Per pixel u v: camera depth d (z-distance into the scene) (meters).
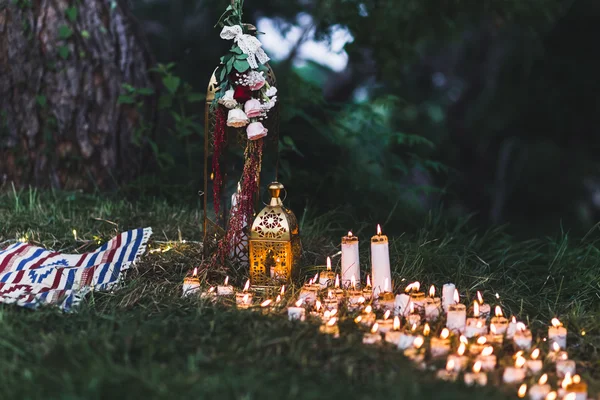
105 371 2.41
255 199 3.28
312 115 4.46
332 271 3.29
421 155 6.70
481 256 3.63
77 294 2.97
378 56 4.65
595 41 6.64
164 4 7.07
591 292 3.30
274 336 2.65
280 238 3.11
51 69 4.07
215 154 3.27
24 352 2.57
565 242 3.62
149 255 3.34
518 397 2.49
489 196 7.40
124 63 4.15
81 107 4.09
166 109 4.45
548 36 6.70
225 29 3.12
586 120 6.85
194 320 2.73
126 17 4.21
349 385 2.46
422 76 8.21
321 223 3.85
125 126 4.15
